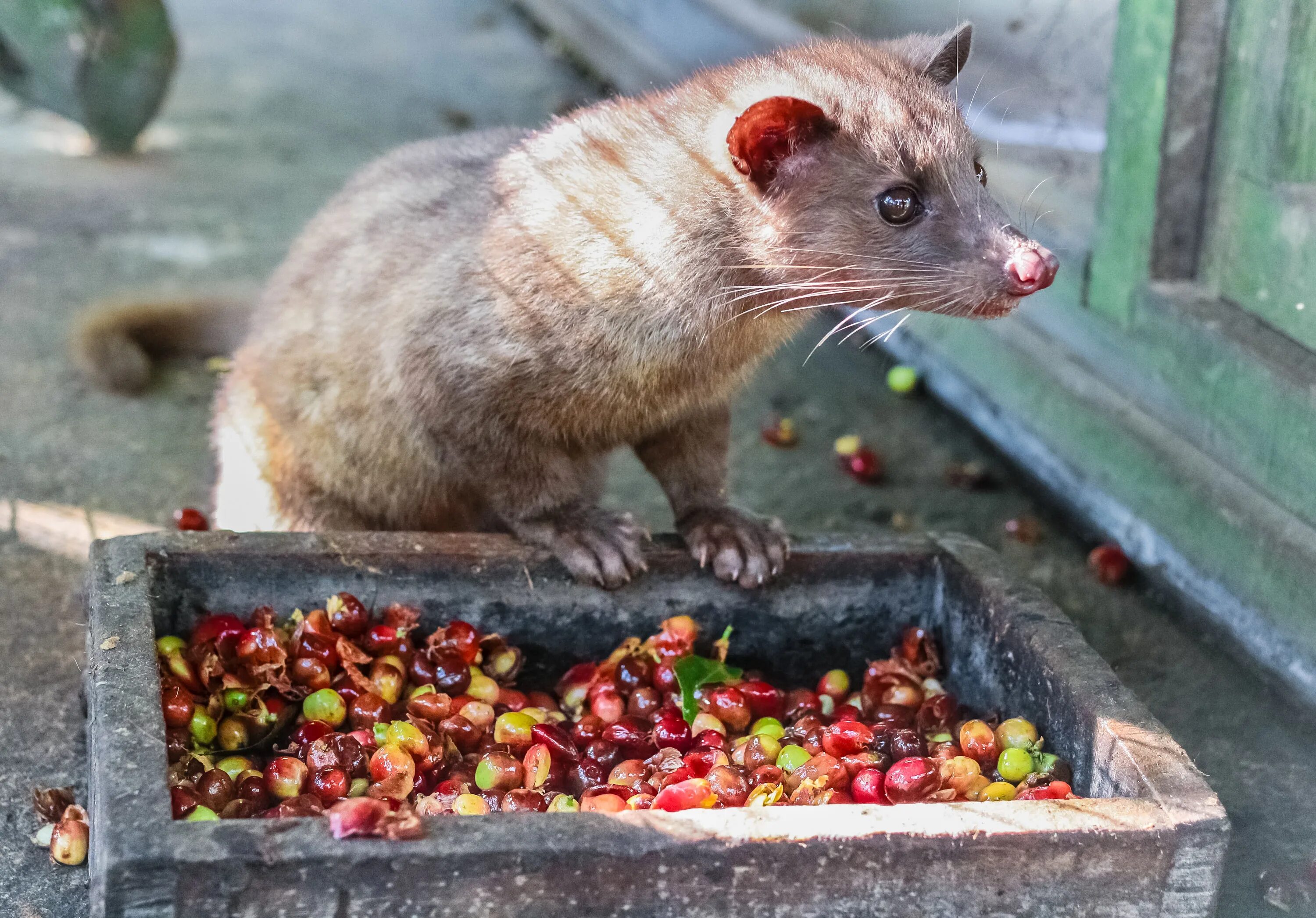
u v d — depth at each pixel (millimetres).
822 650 1620
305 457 1661
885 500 1829
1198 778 1469
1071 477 1798
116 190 2324
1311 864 1549
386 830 1420
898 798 1491
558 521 1599
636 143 1570
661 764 1526
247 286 2006
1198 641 1702
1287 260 1659
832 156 1547
